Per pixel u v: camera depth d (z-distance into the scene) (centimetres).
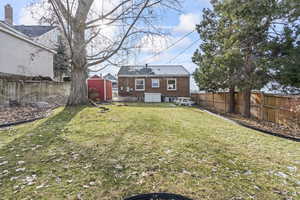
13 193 182
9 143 327
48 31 1548
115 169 233
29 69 1164
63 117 565
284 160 283
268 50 599
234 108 970
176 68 1953
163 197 179
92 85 1489
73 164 246
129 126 468
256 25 614
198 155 286
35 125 466
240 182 210
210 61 904
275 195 187
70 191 186
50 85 1036
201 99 1470
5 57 977
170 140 358
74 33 781
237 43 695
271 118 676
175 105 1292
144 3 719
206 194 185
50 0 645
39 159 261
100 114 627
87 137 366
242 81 723
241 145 354
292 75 519
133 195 180
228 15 675
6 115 587
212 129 488
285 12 541
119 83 1781
